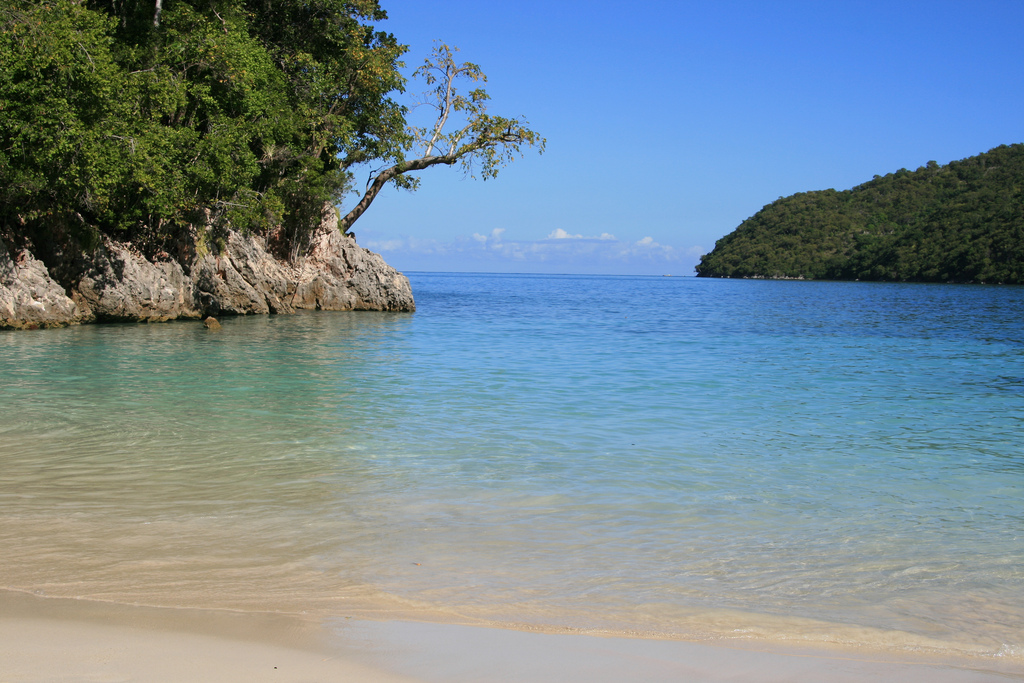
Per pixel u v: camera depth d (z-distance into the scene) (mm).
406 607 5082
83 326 28578
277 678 3934
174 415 12281
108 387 14977
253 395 14484
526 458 9805
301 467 9094
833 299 84875
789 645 4680
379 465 9266
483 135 44562
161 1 36000
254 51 37031
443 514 7309
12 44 23547
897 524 7352
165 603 5004
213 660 4133
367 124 45594
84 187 26125
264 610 4945
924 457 10406
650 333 33438
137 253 32156
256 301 38906
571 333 32469
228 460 9367
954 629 4992
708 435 11633
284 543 6352
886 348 28047
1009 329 39344
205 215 35812
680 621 5000
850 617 5152
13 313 25969
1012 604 5449
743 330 36531
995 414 14000
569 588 5531
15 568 5602
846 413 13945
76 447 9891
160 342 23828
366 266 46531
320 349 23375
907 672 4316
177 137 30672
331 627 4691
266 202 35500
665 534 6871
